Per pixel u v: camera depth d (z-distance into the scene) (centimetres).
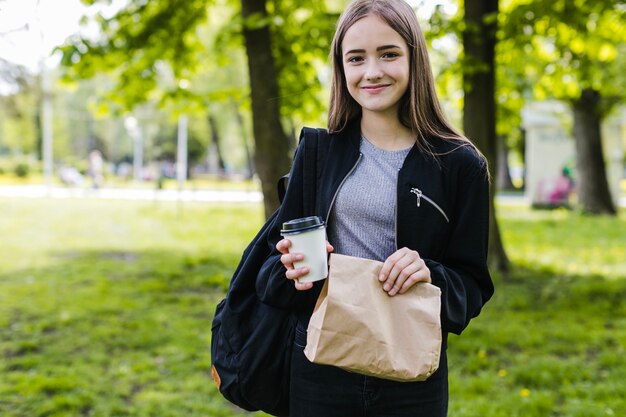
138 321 557
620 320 562
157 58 720
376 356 142
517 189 3322
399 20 157
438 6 619
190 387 402
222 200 2162
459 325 152
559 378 408
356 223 161
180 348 481
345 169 163
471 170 157
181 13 719
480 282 162
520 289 689
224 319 176
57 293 674
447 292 150
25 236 1150
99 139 5197
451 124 167
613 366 430
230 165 5472
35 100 2291
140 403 375
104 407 366
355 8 161
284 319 172
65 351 474
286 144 633
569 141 1830
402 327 145
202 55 800
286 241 149
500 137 3042
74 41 665
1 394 384
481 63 630
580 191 1652
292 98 750
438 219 156
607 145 1814
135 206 1823
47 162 2383
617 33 735
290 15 714
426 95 163
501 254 783
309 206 167
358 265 147
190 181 4034
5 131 4225
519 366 429
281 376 173
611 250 979
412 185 156
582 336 502
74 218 1466
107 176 4159
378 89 158
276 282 158
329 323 143
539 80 924
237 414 363
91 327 538
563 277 762
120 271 812
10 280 746
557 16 633
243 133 3247
